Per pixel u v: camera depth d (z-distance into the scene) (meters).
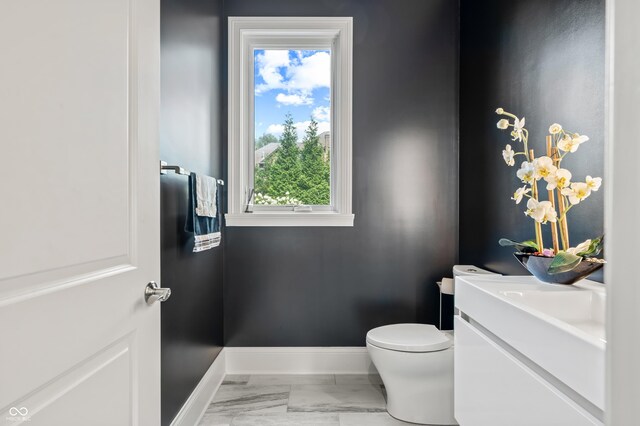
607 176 0.39
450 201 2.60
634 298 0.36
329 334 2.61
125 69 0.94
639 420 0.36
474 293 1.29
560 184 1.23
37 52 0.65
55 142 0.70
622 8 0.37
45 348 0.67
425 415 1.95
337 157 2.66
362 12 2.59
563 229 1.26
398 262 2.60
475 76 2.33
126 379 0.94
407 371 1.93
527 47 1.72
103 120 0.85
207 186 1.85
